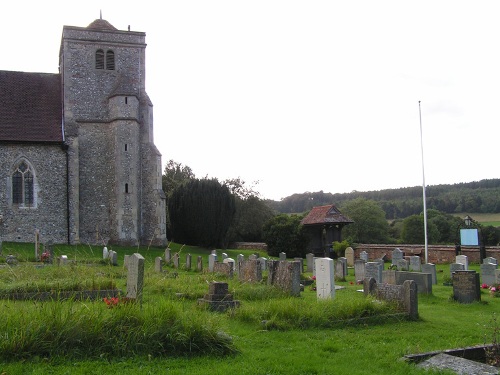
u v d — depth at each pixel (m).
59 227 33.88
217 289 12.02
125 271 18.83
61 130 35.00
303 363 7.43
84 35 36.44
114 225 35.03
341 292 16.70
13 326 7.33
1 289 12.75
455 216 71.06
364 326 10.50
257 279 17.30
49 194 33.94
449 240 60.38
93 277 14.61
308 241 40.53
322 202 117.06
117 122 35.50
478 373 6.49
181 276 18.80
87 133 35.78
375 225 66.81
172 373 6.71
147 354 7.44
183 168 61.03
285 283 14.73
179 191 41.69
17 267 18.39
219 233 41.09
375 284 12.64
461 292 14.73
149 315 8.02
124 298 10.20
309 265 26.98
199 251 37.91
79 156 35.41
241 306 11.49
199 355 7.65
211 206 40.75
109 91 36.66
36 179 33.81
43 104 36.03
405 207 96.56
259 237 55.97
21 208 33.28
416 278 16.23
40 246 30.70
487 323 11.09
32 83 37.00
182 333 7.75
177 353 7.60
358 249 39.53
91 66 36.53
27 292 12.87
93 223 35.09
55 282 13.82
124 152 35.31
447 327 10.66
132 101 35.91
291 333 9.55
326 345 8.62
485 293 17.28
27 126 34.34
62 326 7.43
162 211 36.28
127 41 37.38
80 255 28.05
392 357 7.83
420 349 8.46
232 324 10.12
